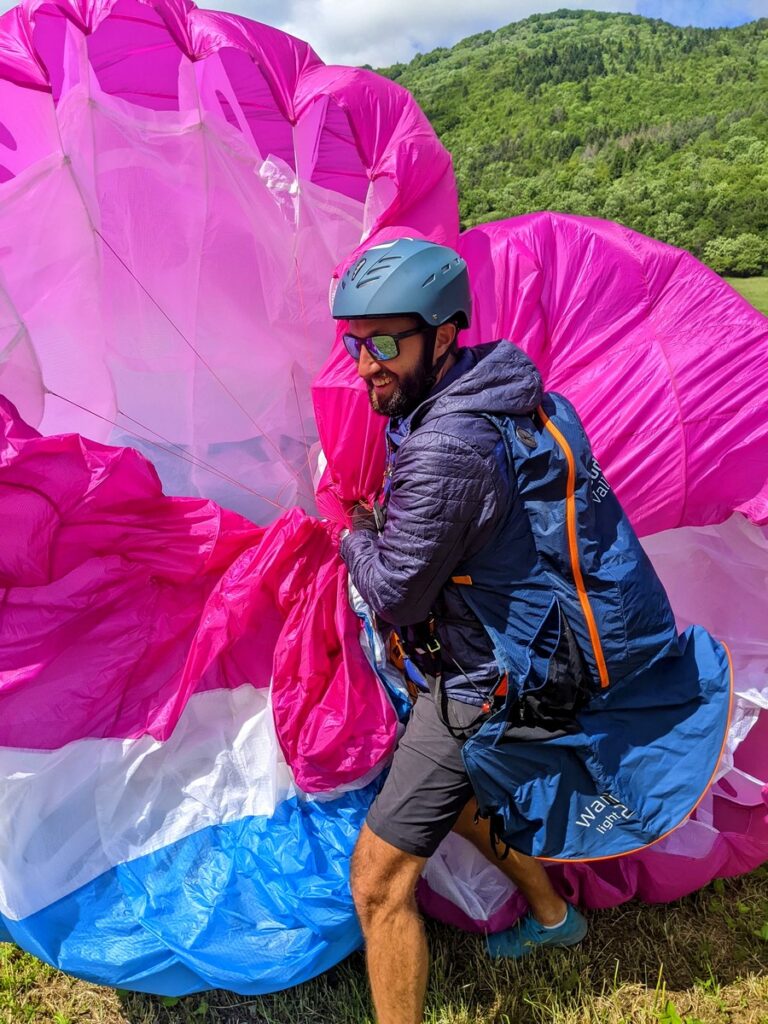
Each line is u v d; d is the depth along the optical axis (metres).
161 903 1.82
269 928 1.81
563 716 1.54
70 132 2.05
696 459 2.05
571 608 1.48
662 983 1.96
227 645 1.96
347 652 1.93
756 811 2.21
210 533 1.93
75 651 1.84
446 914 2.06
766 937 2.04
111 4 1.93
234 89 2.78
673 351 2.12
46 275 2.09
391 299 1.42
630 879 2.11
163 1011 1.93
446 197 2.23
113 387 2.34
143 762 1.89
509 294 2.18
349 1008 1.89
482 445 1.38
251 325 2.45
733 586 2.23
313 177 2.79
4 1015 1.90
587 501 1.46
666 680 1.63
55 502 1.73
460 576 1.49
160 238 2.27
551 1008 1.87
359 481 2.09
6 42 1.93
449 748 1.59
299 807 1.96
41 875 1.79
